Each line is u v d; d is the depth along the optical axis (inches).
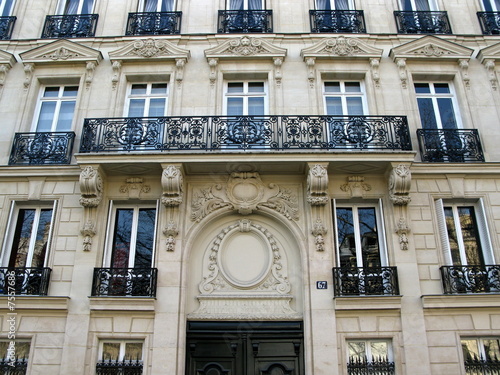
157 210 400.8
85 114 446.3
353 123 414.6
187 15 504.4
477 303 360.5
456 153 419.8
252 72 466.6
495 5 520.7
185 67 469.4
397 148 398.6
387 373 351.6
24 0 515.8
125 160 387.2
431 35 476.1
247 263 400.5
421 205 399.9
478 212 410.0
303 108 447.5
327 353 350.6
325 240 387.2
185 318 373.4
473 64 471.5
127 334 358.6
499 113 444.5
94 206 392.8
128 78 472.4
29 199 406.9
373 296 360.8
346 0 522.6
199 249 403.5
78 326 358.0
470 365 351.9
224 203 406.0
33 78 467.8
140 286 371.6
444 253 386.3
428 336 354.9
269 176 414.3
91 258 381.4
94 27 498.0
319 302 366.6
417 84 478.3
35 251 400.2
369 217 411.8
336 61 471.5
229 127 413.7
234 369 365.1
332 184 410.6
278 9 506.9
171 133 409.1
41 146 427.2
